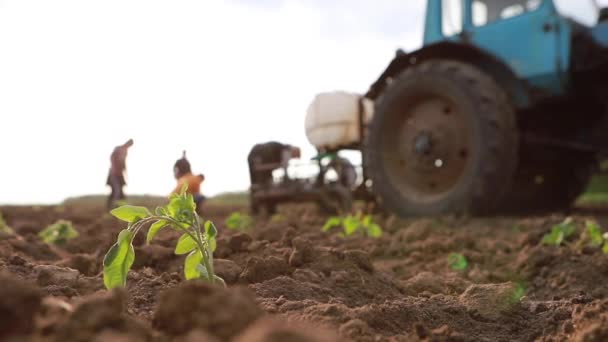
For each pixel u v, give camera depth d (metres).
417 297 2.21
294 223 4.44
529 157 5.91
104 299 1.06
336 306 1.59
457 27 6.02
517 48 5.48
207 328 1.02
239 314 1.04
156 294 1.84
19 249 3.04
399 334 1.58
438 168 5.59
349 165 6.55
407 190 5.77
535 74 5.33
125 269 1.59
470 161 5.21
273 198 6.77
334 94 6.66
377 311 1.64
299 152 6.79
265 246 2.72
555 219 4.34
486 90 5.18
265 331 0.84
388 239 3.97
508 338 1.74
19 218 6.96
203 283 1.11
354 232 4.23
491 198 5.14
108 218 6.14
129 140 7.20
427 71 5.56
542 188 6.63
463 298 2.03
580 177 6.53
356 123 6.58
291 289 1.96
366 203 6.61
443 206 5.34
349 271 2.26
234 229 4.57
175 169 4.57
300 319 1.51
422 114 5.75
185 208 1.71
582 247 3.04
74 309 1.04
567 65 5.15
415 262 3.32
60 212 8.48
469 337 1.68
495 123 5.07
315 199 6.43
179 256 2.74
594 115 5.66
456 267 3.06
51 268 2.02
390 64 6.05
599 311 1.57
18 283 0.94
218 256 2.66
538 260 2.90
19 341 0.88
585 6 5.88
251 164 6.98
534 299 2.45
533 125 5.70
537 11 5.36
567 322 1.64
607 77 5.22
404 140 5.88
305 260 2.32
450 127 5.51
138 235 3.06
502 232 4.29
